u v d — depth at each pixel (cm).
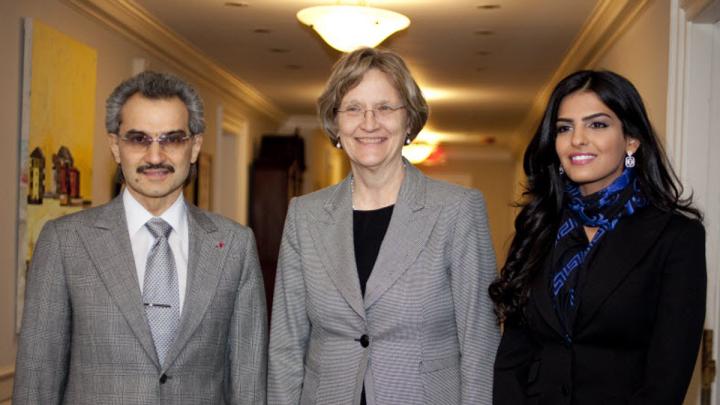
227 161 907
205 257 226
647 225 203
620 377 198
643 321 198
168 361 215
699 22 346
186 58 668
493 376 216
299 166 1048
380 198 228
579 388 203
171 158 217
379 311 216
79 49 468
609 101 207
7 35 395
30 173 409
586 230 216
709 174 344
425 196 224
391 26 463
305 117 1118
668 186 210
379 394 213
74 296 215
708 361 319
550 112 221
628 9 468
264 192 948
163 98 217
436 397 214
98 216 223
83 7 477
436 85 840
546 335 212
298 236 231
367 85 218
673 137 360
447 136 1377
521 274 220
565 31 577
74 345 216
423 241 218
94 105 498
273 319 233
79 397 213
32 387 211
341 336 221
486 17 543
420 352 215
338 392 216
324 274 223
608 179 212
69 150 457
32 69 411
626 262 201
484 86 836
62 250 217
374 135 219
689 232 198
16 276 409
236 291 232
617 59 532
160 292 219
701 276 195
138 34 562
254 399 231
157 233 223
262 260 941
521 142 1285
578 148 209
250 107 934
